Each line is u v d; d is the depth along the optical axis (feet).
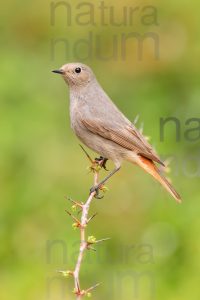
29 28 50.49
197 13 48.91
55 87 49.03
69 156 45.85
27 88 48.01
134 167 45.21
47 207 43.78
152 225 43.06
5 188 44.24
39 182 44.55
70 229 42.88
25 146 45.44
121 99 48.24
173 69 48.26
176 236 42.24
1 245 42.50
